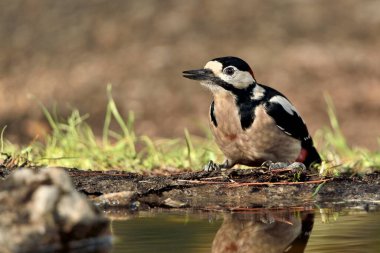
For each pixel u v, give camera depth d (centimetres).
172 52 2352
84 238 677
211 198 964
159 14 2531
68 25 2581
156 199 963
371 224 796
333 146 1420
